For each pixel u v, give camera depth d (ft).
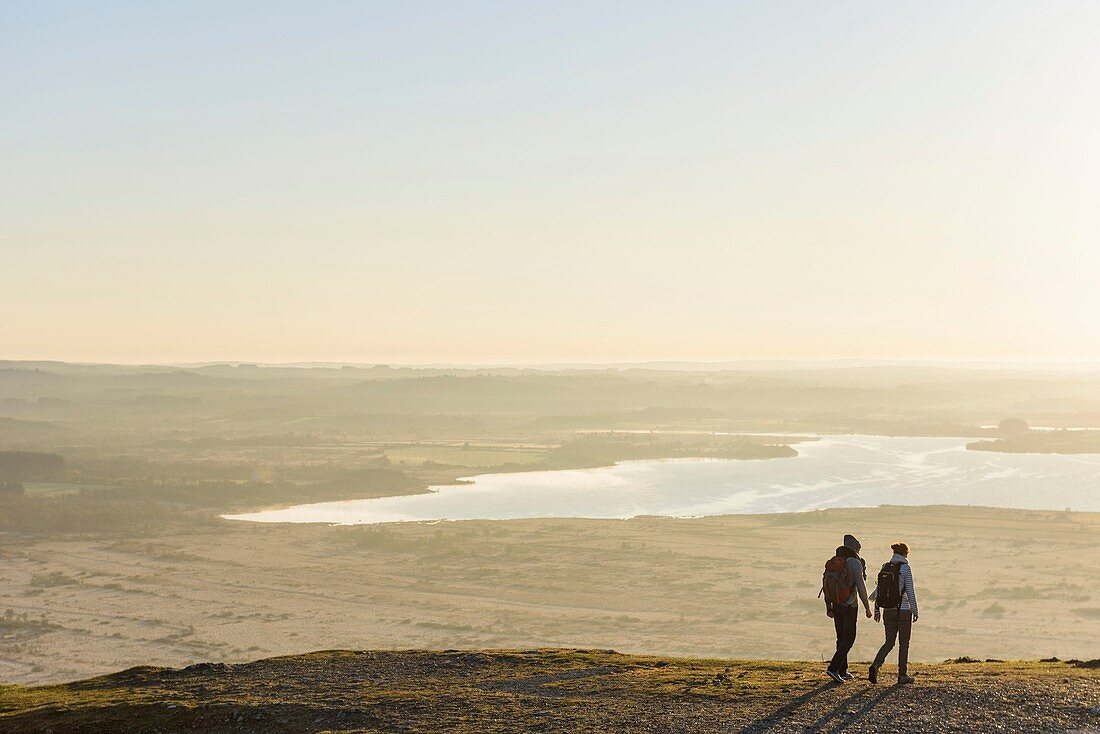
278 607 478.59
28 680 357.82
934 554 568.00
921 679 94.63
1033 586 476.54
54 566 602.85
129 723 107.24
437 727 93.56
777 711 86.33
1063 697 84.23
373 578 542.16
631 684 106.01
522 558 583.99
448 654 132.77
